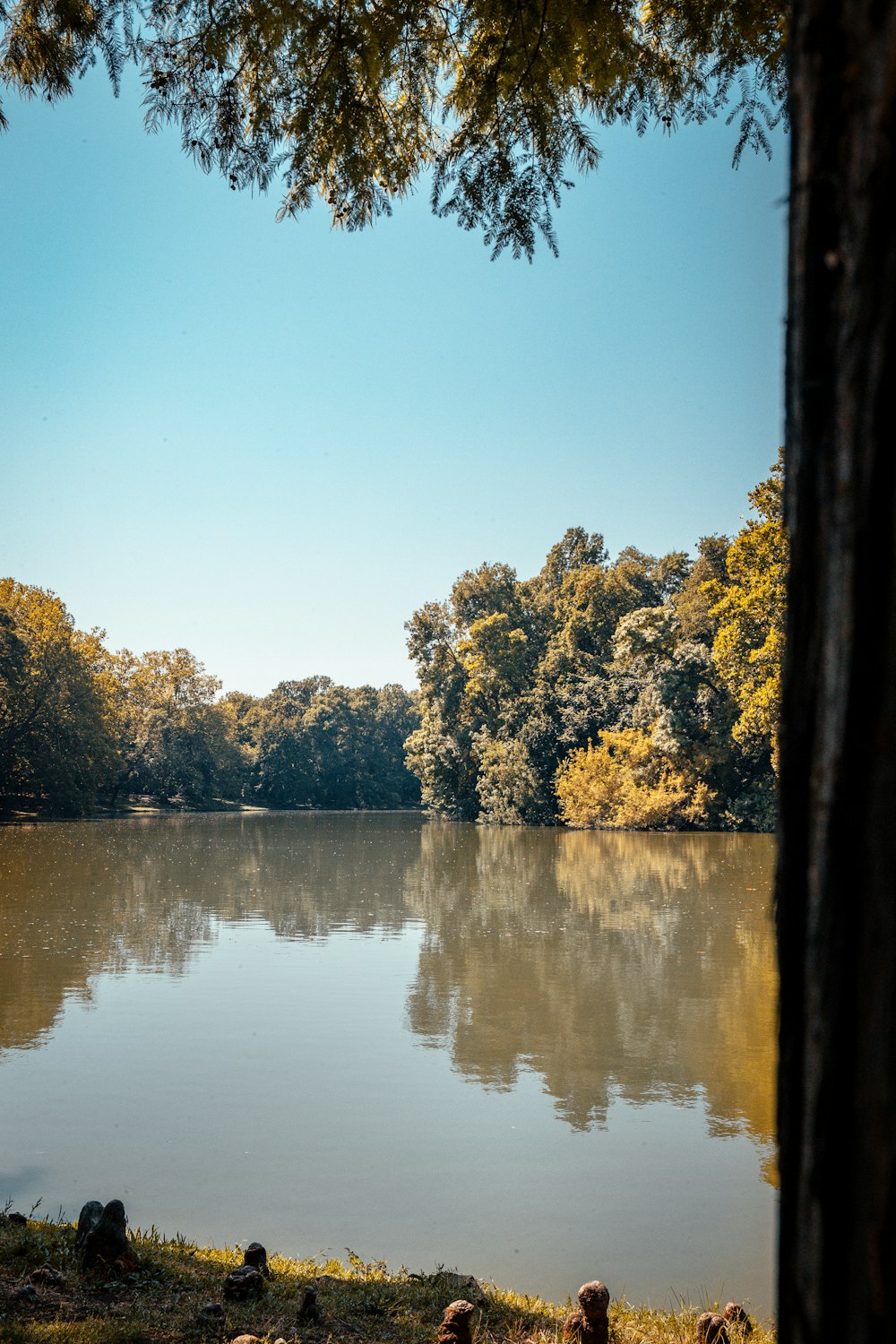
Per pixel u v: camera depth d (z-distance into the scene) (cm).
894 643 134
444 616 7875
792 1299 147
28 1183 838
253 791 11900
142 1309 510
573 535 8738
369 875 3478
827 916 143
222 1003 1509
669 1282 668
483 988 1616
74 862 3888
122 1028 1364
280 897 2856
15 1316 482
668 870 3566
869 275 138
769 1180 858
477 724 7725
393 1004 1504
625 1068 1184
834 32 148
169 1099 1062
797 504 160
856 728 139
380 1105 1050
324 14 619
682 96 687
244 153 640
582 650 7344
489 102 664
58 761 6938
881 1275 129
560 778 6425
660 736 5497
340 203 697
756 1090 1105
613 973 1733
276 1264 635
